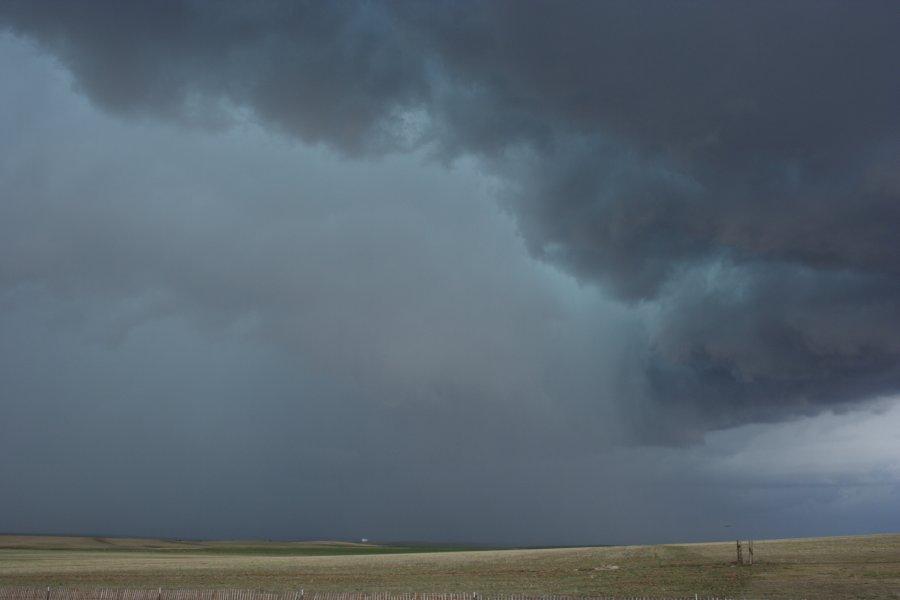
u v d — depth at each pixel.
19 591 63.84
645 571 77.81
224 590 67.56
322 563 111.06
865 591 54.38
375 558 124.94
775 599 52.62
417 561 109.31
